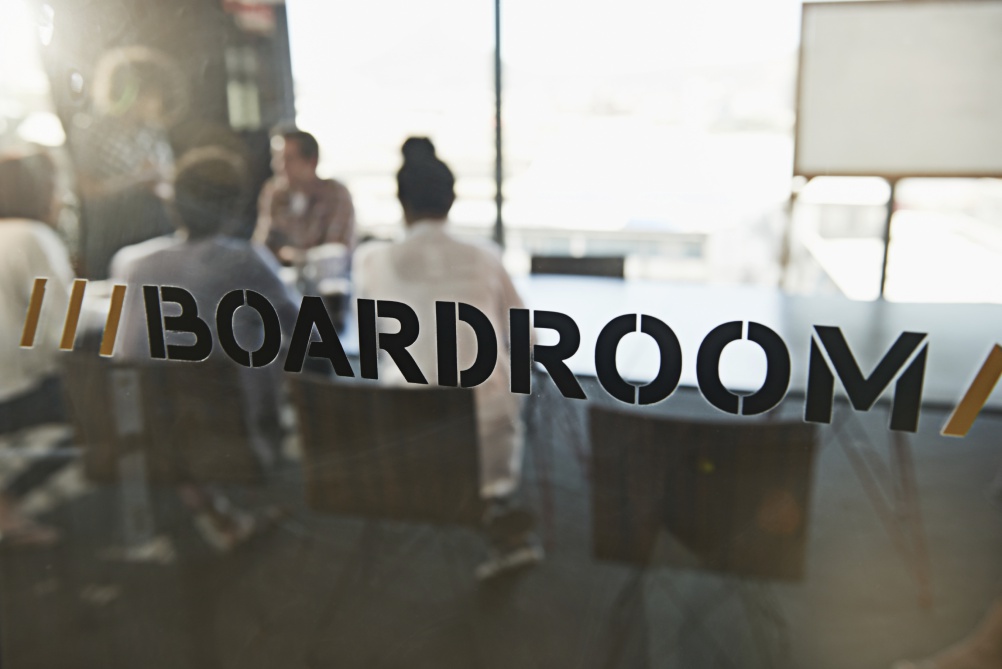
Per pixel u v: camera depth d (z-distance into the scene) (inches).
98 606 71.6
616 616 56.9
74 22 63.3
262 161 60.6
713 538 53.4
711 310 50.2
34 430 71.8
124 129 63.9
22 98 66.3
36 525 73.3
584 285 52.7
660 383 52.3
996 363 45.3
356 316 60.0
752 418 50.6
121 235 66.1
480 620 60.2
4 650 73.4
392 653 63.5
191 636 68.6
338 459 63.2
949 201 44.9
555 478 56.4
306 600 64.9
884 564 50.1
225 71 59.7
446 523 60.4
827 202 47.0
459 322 56.7
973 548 47.9
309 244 59.8
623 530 55.4
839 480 49.9
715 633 54.9
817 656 52.9
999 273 44.4
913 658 50.8
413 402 59.6
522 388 55.9
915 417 47.4
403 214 56.7
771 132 47.3
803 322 48.7
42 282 68.9
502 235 54.6
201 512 68.0
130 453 69.9
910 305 46.5
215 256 63.4
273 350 63.4
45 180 66.9
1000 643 48.0
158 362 67.4
